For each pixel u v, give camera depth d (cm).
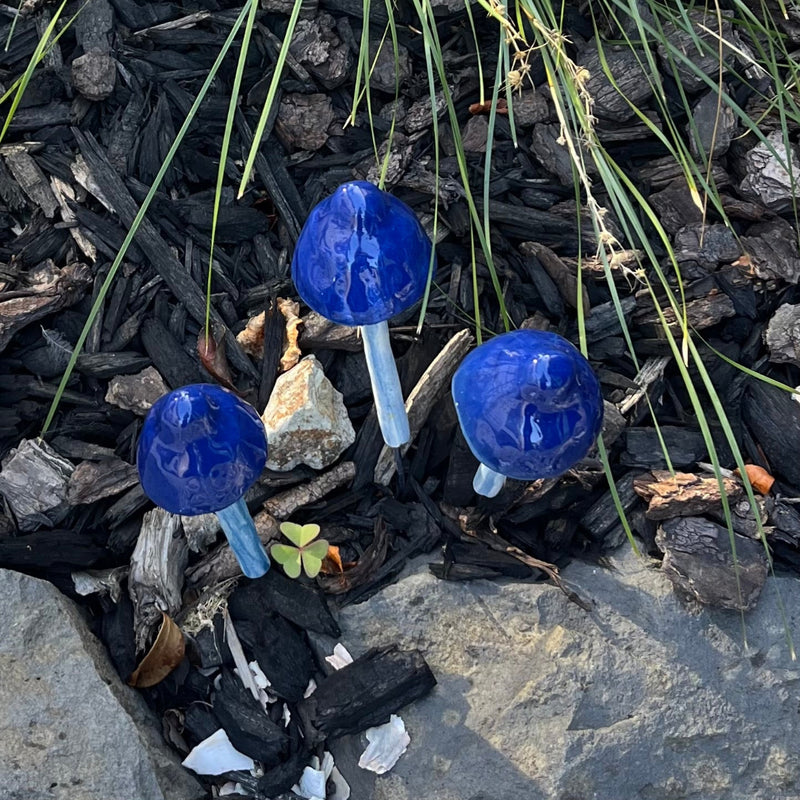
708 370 60
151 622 54
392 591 55
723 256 62
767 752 52
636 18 56
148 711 52
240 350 60
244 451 45
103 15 65
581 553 57
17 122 63
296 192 63
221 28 65
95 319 60
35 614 52
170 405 44
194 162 63
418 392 58
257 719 52
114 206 61
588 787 51
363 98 64
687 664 54
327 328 59
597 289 62
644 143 64
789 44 66
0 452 57
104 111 63
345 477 57
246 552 52
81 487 56
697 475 58
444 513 57
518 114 64
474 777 51
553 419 42
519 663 53
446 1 65
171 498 45
